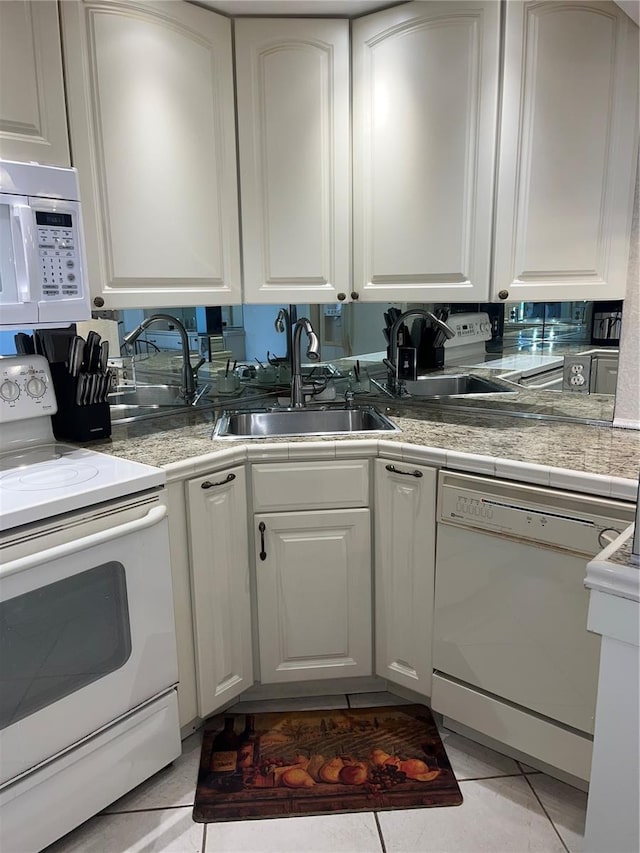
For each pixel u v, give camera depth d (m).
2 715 1.30
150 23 1.70
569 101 1.72
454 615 1.75
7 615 1.28
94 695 1.46
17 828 1.34
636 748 0.91
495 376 2.20
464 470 1.67
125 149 1.71
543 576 1.55
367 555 1.90
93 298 1.71
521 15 1.68
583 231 1.79
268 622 1.92
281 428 2.31
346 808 1.60
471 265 1.87
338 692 2.07
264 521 1.84
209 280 1.96
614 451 1.67
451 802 1.61
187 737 1.88
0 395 1.71
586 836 0.99
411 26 1.81
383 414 2.22
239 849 1.49
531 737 1.64
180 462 1.64
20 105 1.49
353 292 2.09
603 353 1.97
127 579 1.50
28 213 1.46
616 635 0.90
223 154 1.93
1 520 1.26
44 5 1.51
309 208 2.02
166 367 2.26
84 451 1.76
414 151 1.88
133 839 1.51
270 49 1.91
